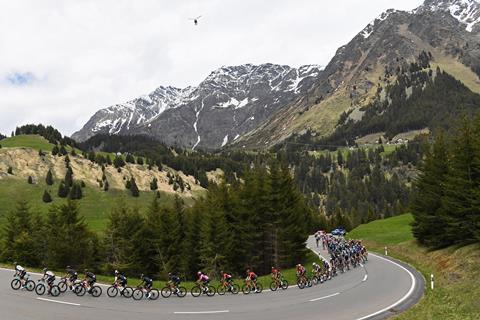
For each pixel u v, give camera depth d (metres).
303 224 60.91
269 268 62.75
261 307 24.59
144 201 148.38
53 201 130.62
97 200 139.50
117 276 26.89
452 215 44.84
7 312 20.94
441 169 50.72
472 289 27.55
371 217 153.88
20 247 63.84
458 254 40.03
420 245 55.34
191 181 192.62
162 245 62.56
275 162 61.12
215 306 24.72
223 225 58.22
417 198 53.62
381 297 28.33
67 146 192.88
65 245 62.78
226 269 57.72
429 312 23.33
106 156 176.75
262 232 59.91
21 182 139.38
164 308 23.59
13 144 173.88
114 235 64.00
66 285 27.02
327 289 33.00
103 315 21.00
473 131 44.12
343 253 48.69
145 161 189.88
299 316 22.14
